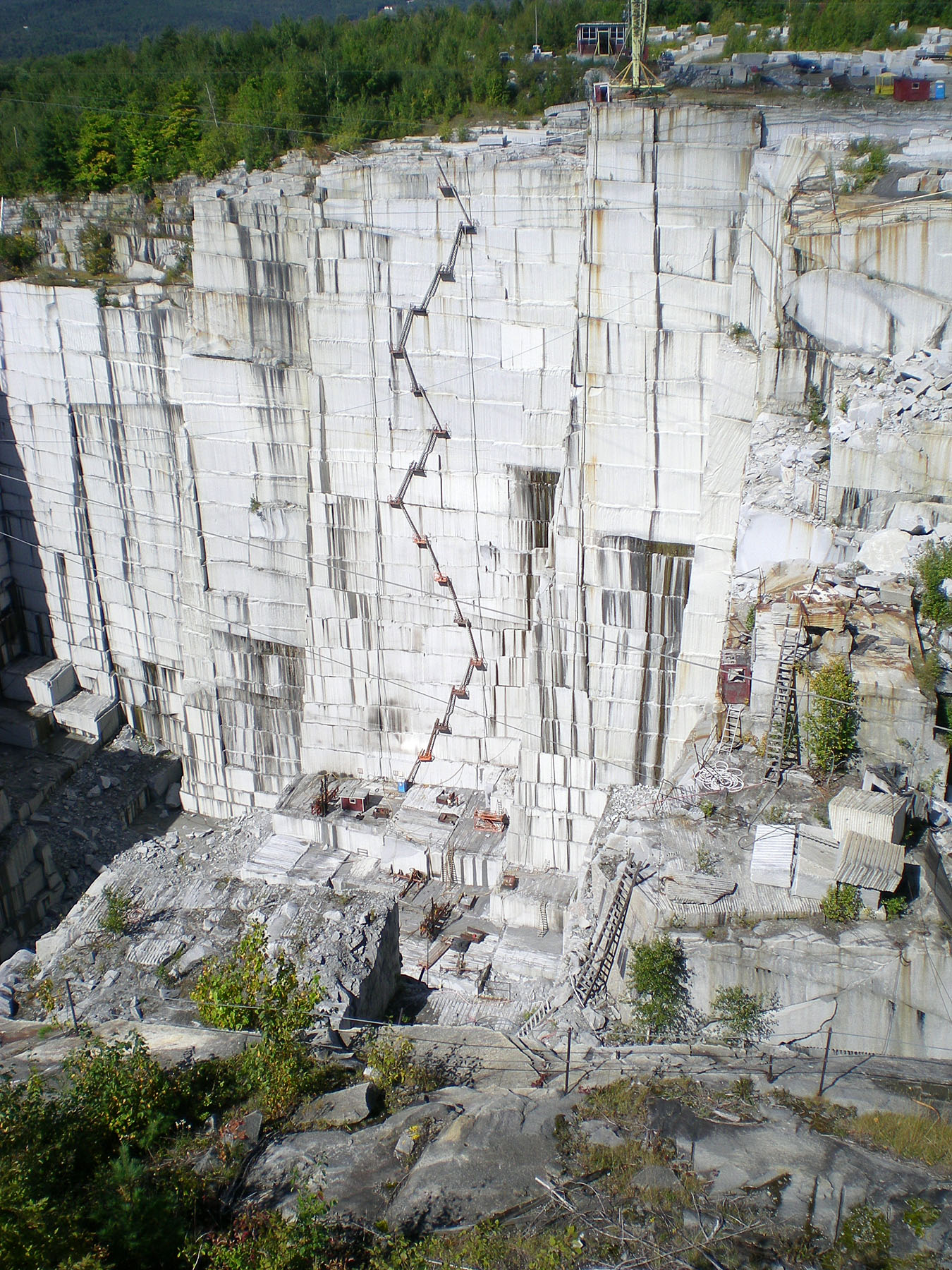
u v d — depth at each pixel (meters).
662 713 39.12
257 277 40.78
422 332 38.94
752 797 27.05
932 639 28.34
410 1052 25.38
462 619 42.41
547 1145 19.75
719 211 33.59
